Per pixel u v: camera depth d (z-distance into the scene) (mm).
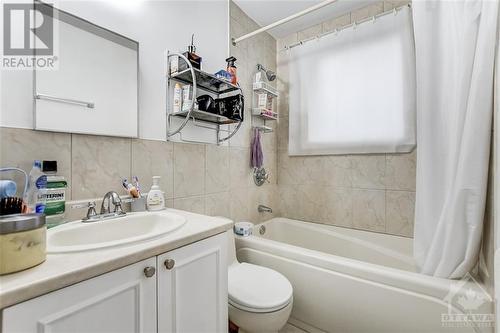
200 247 869
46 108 938
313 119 2168
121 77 1179
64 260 598
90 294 575
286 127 2395
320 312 1329
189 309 824
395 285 1100
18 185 871
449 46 1164
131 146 1229
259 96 2100
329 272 1277
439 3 1237
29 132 903
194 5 1613
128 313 652
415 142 1720
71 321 543
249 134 2092
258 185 2188
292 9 2029
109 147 1139
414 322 1057
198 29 1640
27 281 489
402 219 1812
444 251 1046
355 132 1952
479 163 949
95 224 931
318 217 2203
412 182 1772
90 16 1091
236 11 1975
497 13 908
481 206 948
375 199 1923
